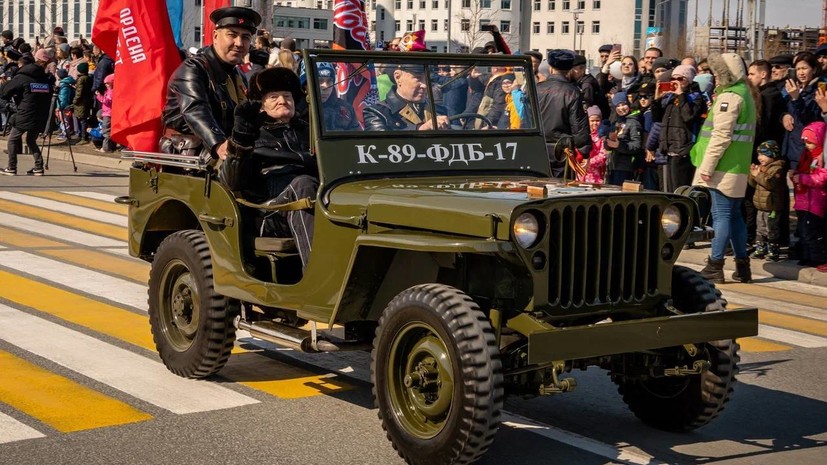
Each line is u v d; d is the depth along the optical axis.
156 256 6.47
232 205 5.98
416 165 5.82
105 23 7.85
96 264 10.04
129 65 7.55
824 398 6.52
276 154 5.99
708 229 5.32
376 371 5.06
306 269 5.56
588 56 126.06
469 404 4.59
